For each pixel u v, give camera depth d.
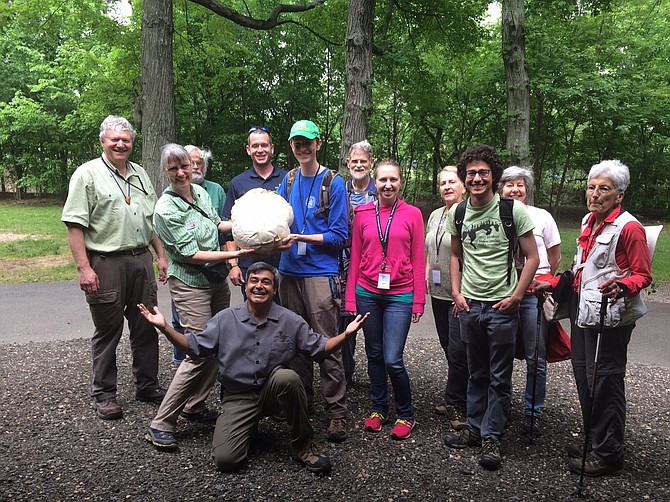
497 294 3.25
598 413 3.19
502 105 19.08
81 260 3.69
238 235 3.41
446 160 22.84
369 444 3.55
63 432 3.62
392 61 12.74
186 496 2.88
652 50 17.89
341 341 3.31
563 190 25.30
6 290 8.48
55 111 28.27
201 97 22.42
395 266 3.61
